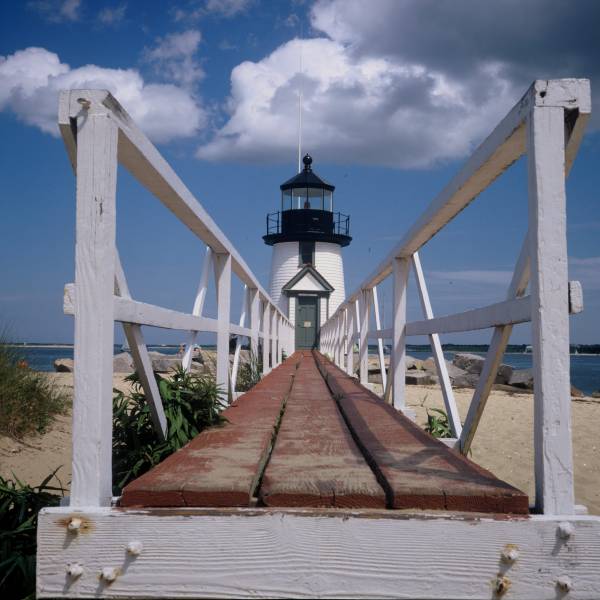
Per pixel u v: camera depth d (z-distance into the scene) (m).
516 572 1.67
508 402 13.23
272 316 10.45
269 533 1.70
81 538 1.71
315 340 30.47
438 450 2.54
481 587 1.66
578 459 7.38
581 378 41.78
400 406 4.79
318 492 1.80
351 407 4.21
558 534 1.68
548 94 1.87
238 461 2.31
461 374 21.50
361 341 7.89
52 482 4.86
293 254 32.31
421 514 1.70
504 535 1.68
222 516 1.70
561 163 1.87
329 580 1.67
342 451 2.61
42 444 5.73
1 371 6.11
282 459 2.41
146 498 1.79
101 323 1.90
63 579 1.70
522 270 2.27
